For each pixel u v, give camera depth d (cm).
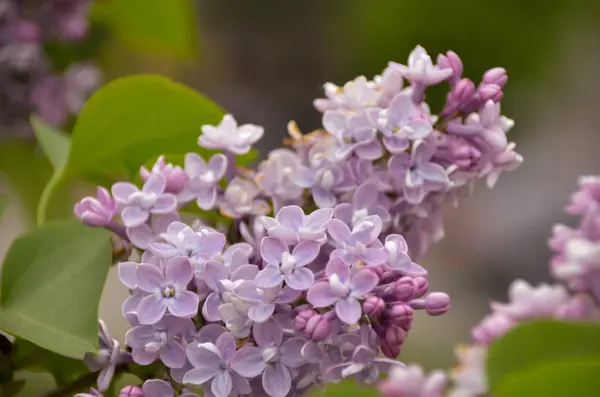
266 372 109
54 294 112
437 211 113
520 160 112
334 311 108
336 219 109
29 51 151
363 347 108
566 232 116
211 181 113
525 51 206
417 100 113
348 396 107
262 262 110
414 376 109
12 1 153
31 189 158
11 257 114
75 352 110
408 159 112
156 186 112
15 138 158
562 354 107
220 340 109
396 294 108
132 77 119
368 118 112
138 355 110
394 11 205
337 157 112
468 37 203
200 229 111
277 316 109
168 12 171
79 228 114
